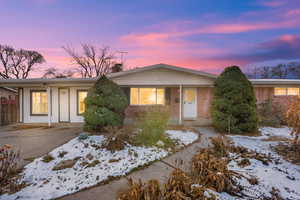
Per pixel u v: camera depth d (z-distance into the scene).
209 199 2.42
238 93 7.12
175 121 9.66
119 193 2.56
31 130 7.68
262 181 3.21
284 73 20.20
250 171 3.57
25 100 9.91
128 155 4.20
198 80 8.82
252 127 7.04
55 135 6.59
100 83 7.10
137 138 5.16
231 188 2.80
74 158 4.14
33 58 22.97
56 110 9.93
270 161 4.11
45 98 9.97
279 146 5.25
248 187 2.97
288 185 3.12
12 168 3.31
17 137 6.31
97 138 5.49
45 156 4.27
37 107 9.95
